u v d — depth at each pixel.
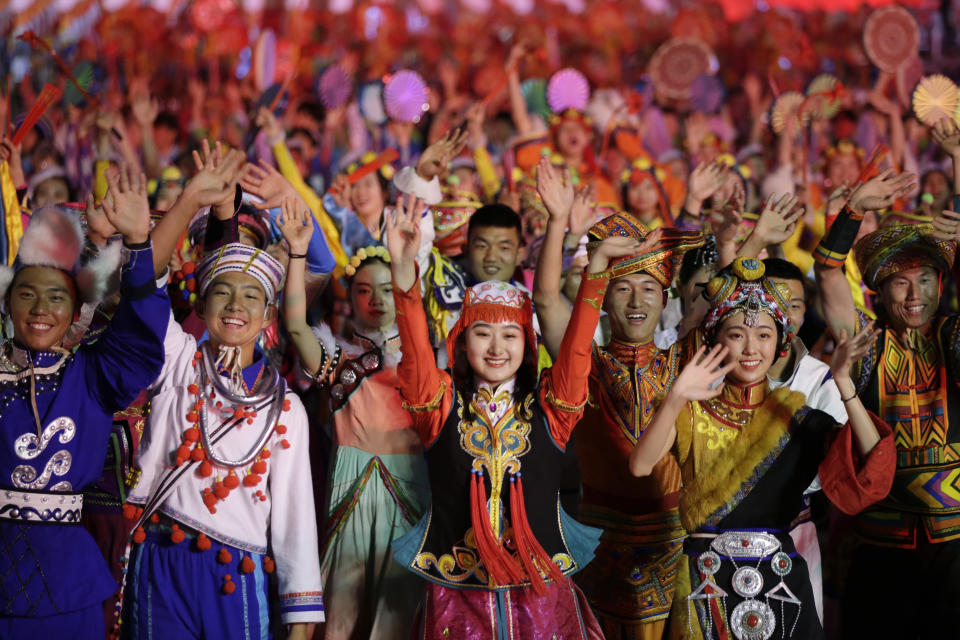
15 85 29.14
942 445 11.48
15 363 9.70
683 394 9.72
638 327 12.12
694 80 27.28
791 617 9.90
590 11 38.84
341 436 12.35
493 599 10.04
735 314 10.22
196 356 10.36
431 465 10.38
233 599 9.90
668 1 39.38
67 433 9.62
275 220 12.93
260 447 10.14
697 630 9.91
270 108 18.02
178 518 9.91
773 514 10.09
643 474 10.05
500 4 39.62
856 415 9.90
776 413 10.21
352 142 28.20
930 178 23.09
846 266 15.75
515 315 10.32
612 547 11.88
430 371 10.23
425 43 38.38
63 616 9.47
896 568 11.67
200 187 9.88
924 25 36.66
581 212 12.68
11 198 13.75
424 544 10.26
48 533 9.46
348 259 16.75
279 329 13.48
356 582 12.07
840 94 19.97
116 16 33.25
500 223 15.03
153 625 9.80
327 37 37.31
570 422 10.38
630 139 25.34
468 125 20.73
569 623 10.15
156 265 9.73
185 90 33.53
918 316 11.62
